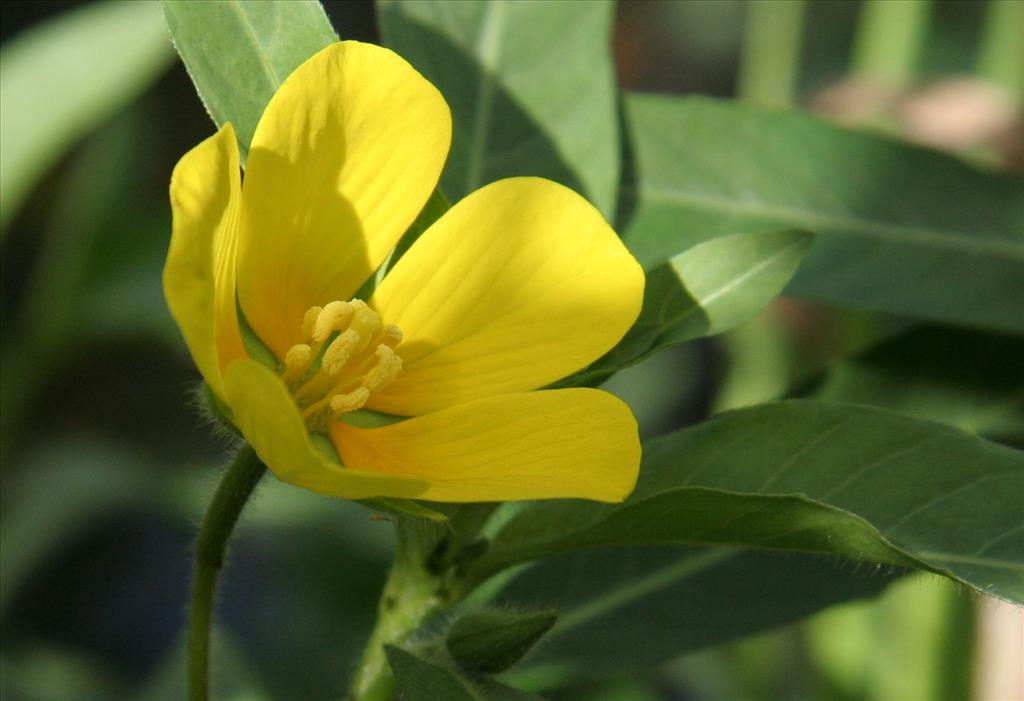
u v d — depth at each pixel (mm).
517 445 295
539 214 300
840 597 329
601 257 299
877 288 338
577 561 333
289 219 299
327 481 280
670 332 303
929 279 337
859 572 329
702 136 342
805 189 341
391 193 301
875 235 340
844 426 305
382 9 323
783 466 305
